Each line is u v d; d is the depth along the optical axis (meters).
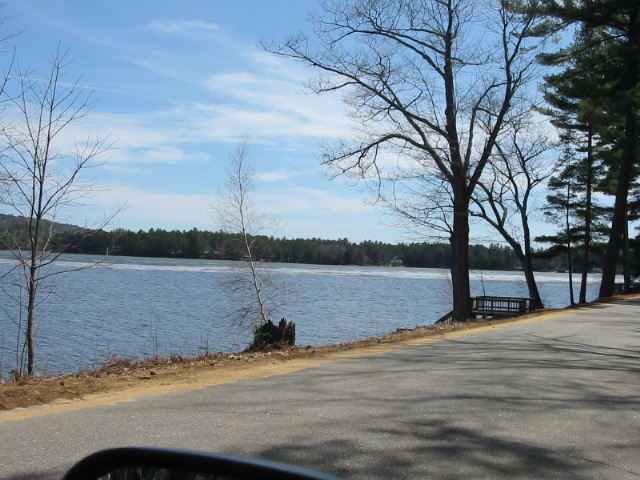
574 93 30.17
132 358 15.47
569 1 28.80
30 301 12.34
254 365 10.61
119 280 51.38
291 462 5.08
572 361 10.93
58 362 16.97
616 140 41.12
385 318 33.84
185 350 19.19
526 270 36.22
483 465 5.17
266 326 14.93
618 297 33.84
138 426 6.14
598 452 5.64
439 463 5.18
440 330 17.50
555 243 43.41
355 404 7.16
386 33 24.81
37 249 12.63
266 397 7.54
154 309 30.81
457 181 26.58
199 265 89.06
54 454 5.25
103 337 21.75
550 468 5.17
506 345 13.19
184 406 7.05
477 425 6.36
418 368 9.88
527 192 36.72
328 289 54.41
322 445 5.55
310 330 27.20
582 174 42.06
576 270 68.56
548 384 8.69
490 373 9.47
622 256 51.50
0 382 9.25
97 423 6.27
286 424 6.23
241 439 5.69
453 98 25.75
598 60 29.84
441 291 57.00
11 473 4.79
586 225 42.47
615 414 7.08
